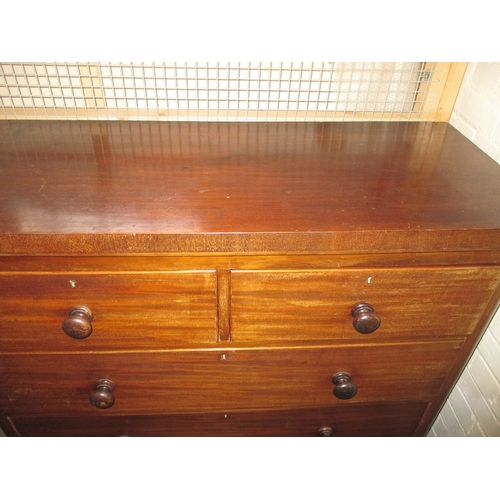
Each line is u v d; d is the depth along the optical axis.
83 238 0.63
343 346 0.82
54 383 0.84
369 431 1.02
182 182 0.76
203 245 0.64
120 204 0.69
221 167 0.82
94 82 1.01
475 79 0.94
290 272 0.70
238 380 0.86
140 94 1.03
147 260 0.68
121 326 0.75
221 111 1.05
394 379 0.88
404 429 1.02
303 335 0.79
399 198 0.73
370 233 0.64
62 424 0.94
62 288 0.69
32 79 0.98
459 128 1.01
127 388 0.85
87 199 0.70
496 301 0.77
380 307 0.76
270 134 0.98
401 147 0.92
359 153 0.89
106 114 1.01
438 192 0.75
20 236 0.62
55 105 0.99
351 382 0.85
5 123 0.98
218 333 0.78
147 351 0.79
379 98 1.06
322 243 0.65
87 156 0.85
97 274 0.68
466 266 0.72
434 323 0.79
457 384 1.07
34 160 0.83
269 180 0.78
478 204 0.71
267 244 0.65
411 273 0.72
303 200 0.72
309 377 0.86
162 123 1.02
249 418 0.96
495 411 0.91
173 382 0.85
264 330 0.78
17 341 0.76
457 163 0.85
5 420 0.90
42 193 0.71
